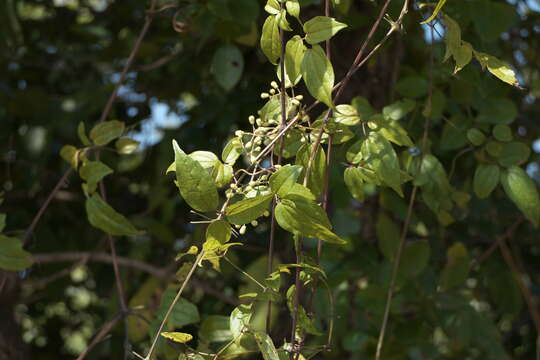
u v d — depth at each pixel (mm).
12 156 2518
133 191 2816
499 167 1744
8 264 1714
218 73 1861
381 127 1640
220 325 1706
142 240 2418
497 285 2078
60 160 2617
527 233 2326
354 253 1953
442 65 1822
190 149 2377
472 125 1829
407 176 1640
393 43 2035
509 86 1850
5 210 2430
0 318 2059
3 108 2447
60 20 2725
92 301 3014
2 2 2307
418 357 2182
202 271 2338
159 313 1706
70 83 2678
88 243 2590
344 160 1857
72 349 3201
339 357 2195
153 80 2482
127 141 1806
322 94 1454
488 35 1774
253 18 1806
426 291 1959
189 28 1893
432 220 2072
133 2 2543
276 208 1452
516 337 2582
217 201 1448
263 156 1523
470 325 1957
